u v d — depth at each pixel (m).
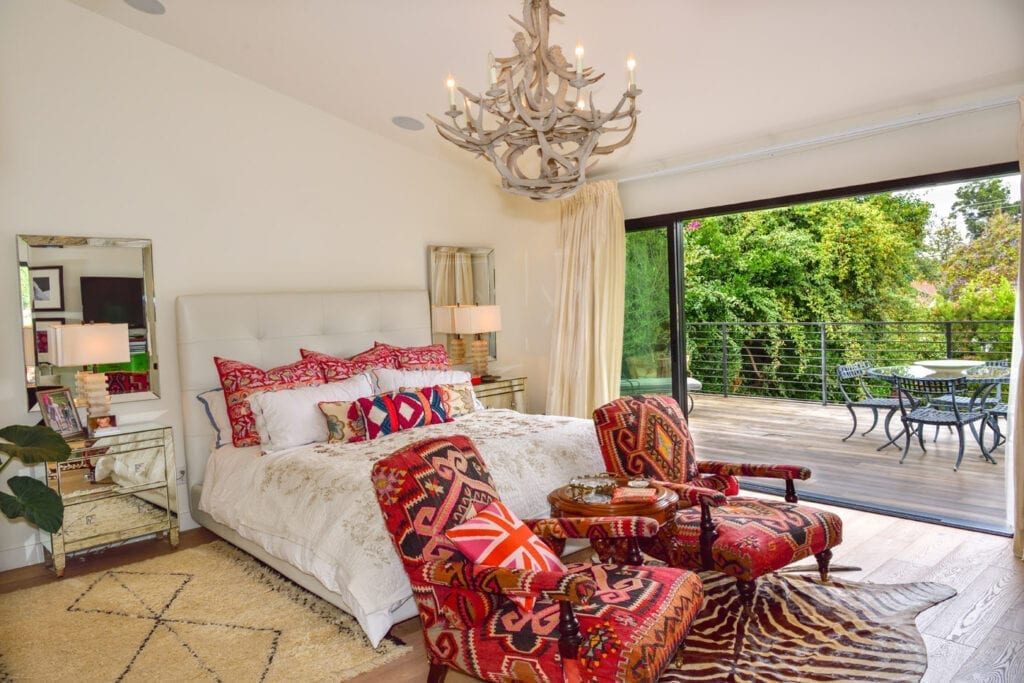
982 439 5.04
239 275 4.22
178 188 3.97
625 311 5.28
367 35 3.57
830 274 8.39
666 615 1.87
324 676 2.30
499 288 5.65
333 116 4.63
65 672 2.34
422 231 5.15
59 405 3.47
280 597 2.96
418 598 2.03
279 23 3.53
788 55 3.27
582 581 1.68
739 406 7.60
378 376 4.12
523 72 2.43
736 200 4.47
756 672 2.22
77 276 3.63
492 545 1.97
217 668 2.35
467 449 2.38
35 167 3.50
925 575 2.99
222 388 3.86
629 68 2.12
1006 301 7.03
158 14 3.57
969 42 2.99
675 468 3.03
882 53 3.16
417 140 4.95
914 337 7.16
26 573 3.33
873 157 3.83
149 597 2.97
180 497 3.95
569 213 5.21
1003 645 2.36
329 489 2.82
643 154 4.65
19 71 3.45
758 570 2.41
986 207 7.13
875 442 5.78
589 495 2.59
